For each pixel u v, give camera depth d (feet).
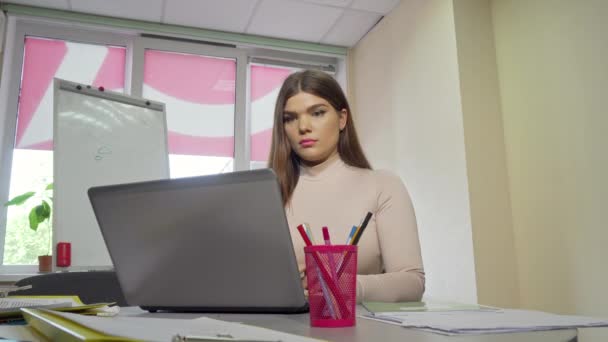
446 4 8.30
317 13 10.03
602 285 6.12
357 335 1.69
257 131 11.17
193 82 10.77
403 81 9.45
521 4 7.72
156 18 10.09
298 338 1.40
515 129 7.72
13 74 9.49
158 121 8.99
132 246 2.44
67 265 7.20
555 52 7.02
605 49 6.23
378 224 3.86
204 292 2.41
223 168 10.61
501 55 8.11
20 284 3.70
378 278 3.04
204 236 2.27
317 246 1.96
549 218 6.98
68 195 7.48
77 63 10.06
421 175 8.76
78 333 1.19
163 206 2.30
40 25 9.82
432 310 2.38
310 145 3.98
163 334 1.34
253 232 2.18
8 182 9.06
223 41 10.81
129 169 8.27
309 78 4.03
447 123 8.13
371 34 10.80
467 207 7.55
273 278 2.26
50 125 9.54
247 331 1.54
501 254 7.50
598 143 6.26
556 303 6.77
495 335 1.65
